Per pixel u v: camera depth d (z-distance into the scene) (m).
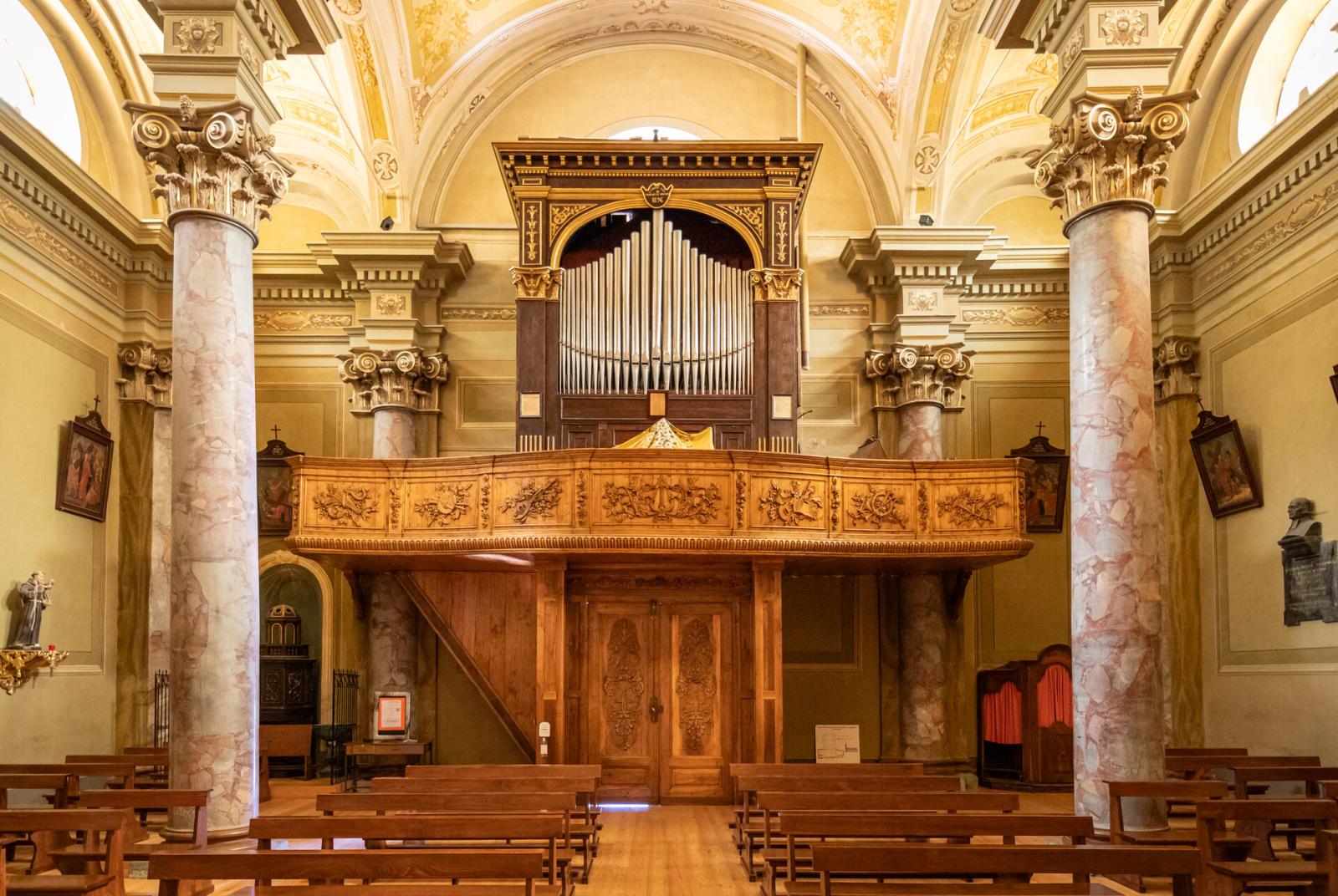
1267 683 12.51
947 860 5.92
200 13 9.34
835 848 5.92
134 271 15.05
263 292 16.50
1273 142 12.14
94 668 13.95
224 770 8.94
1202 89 14.12
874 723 15.80
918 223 16.17
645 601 13.04
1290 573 12.06
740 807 11.17
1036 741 14.25
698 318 14.45
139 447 14.88
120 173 15.02
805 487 12.26
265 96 9.97
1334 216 11.55
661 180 14.59
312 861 6.01
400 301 16.05
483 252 16.70
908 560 13.15
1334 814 7.36
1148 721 8.91
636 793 12.72
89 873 7.83
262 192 9.90
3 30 13.43
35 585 12.08
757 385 14.34
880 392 16.31
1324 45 13.23
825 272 16.75
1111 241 9.35
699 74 17.22
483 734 15.61
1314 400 11.84
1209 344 14.18
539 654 12.19
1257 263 13.03
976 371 16.58
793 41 16.59
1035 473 16.23
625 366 14.37
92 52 14.11
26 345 12.51
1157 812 8.81
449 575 14.02
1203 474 13.80
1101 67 9.37
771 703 12.16
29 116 13.89
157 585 14.84
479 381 16.42
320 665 16.16
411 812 9.14
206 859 6.00
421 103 16.02
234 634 9.14
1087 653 9.12
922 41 15.21
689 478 11.94
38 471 12.75
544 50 16.98
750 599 13.06
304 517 12.19
